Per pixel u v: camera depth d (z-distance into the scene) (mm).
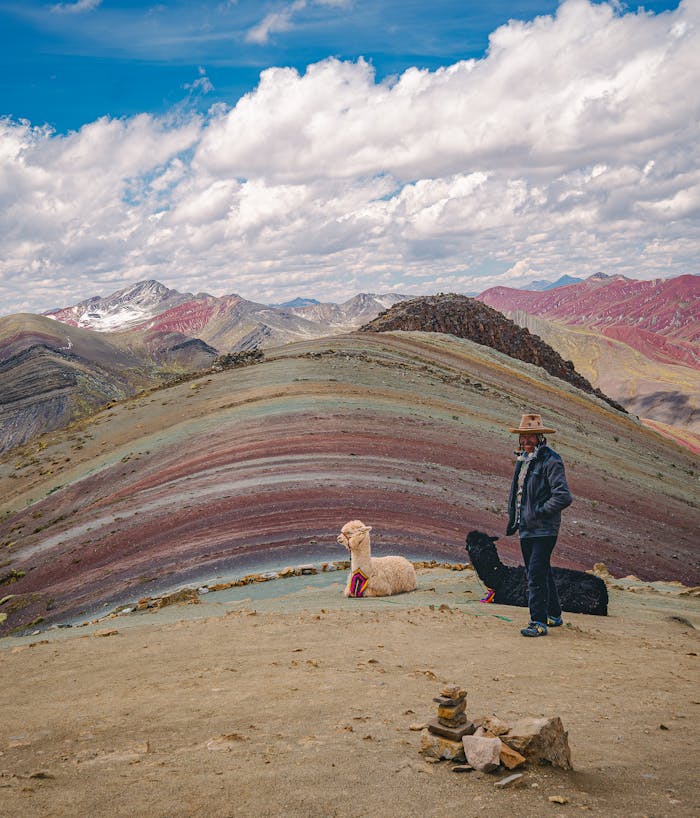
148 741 2969
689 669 5078
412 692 3900
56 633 9883
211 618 8078
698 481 46750
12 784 2428
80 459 33156
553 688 4129
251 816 2035
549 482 6559
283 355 51406
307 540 14836
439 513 19000
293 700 3768
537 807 2059
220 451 25469
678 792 2227
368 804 2111
